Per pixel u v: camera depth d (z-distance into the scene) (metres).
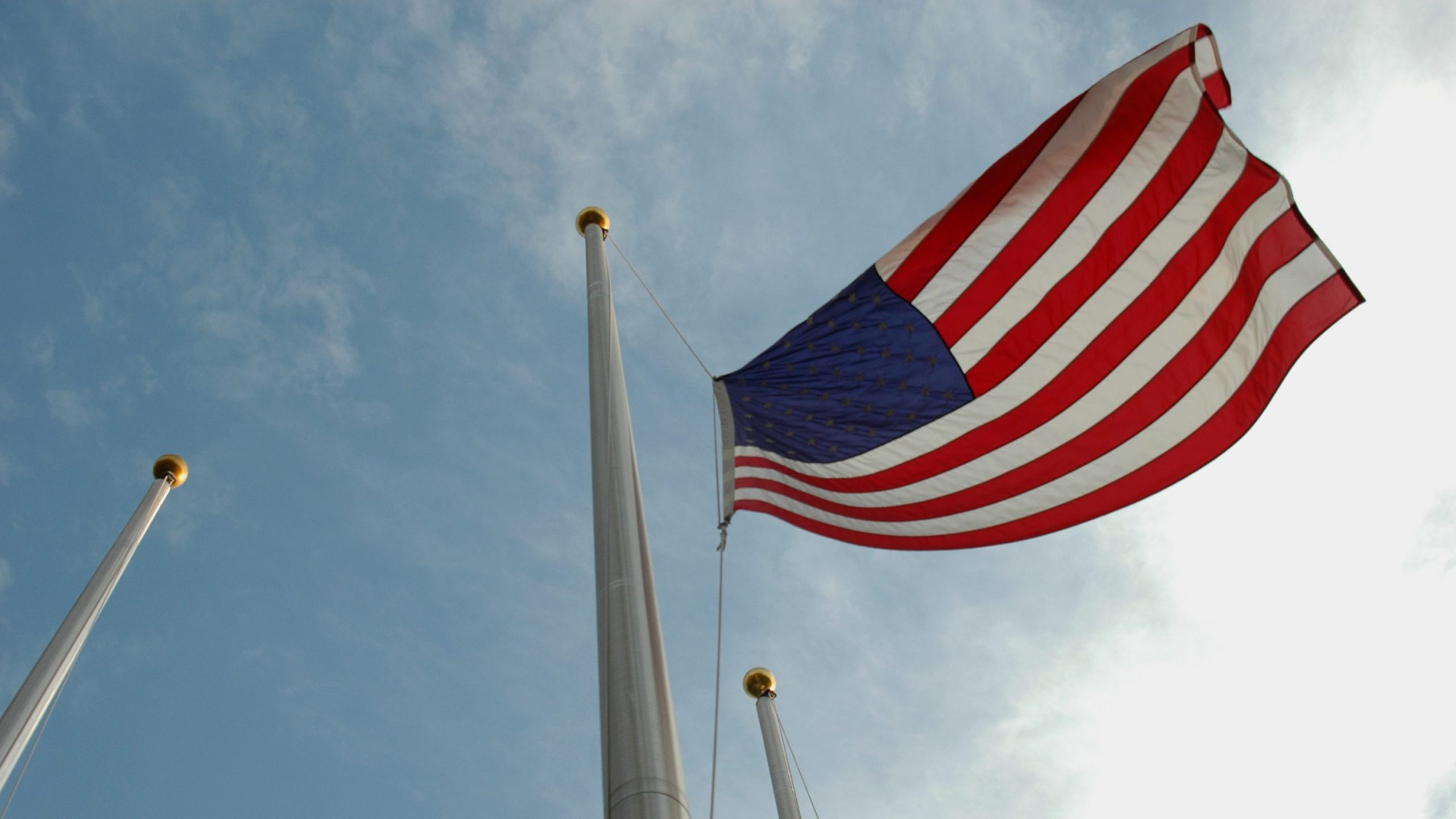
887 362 11.12
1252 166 10.46
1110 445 10.84
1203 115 10.62
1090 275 10.70
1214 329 10.52
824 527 11.53
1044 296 10.79
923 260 11.06
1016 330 10.83
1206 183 10.55
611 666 6.10
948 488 11.23
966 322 10.95
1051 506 11.06
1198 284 10.56
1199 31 10.71
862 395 11.21
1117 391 10.73
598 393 8.69
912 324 11.09
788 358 11.40
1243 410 10.48
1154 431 10.72
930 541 11.41
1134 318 10.62
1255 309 10.40
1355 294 10.19
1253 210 10.44
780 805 15.58
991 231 10.89
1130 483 10.82
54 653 11.30
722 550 10.45
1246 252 10.46
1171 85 10.73
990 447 11.02
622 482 7.64
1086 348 10.73
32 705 10.70
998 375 10.89
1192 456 10.65
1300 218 10.34
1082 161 10.75
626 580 6.68
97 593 12.20
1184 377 10.62
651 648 6.29
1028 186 10.87
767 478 11.52
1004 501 11.14
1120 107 10.77
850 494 11.46
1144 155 10.66
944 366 11.02
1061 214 10.77
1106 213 10.68
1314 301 10.24
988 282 10.88
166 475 14.33
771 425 11.51
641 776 5.40
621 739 5.64
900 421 11.13
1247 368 10.44
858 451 11.34
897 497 11.36
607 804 5.44
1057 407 10.87
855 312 11.20
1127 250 10.63
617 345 9.51
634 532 7.15
